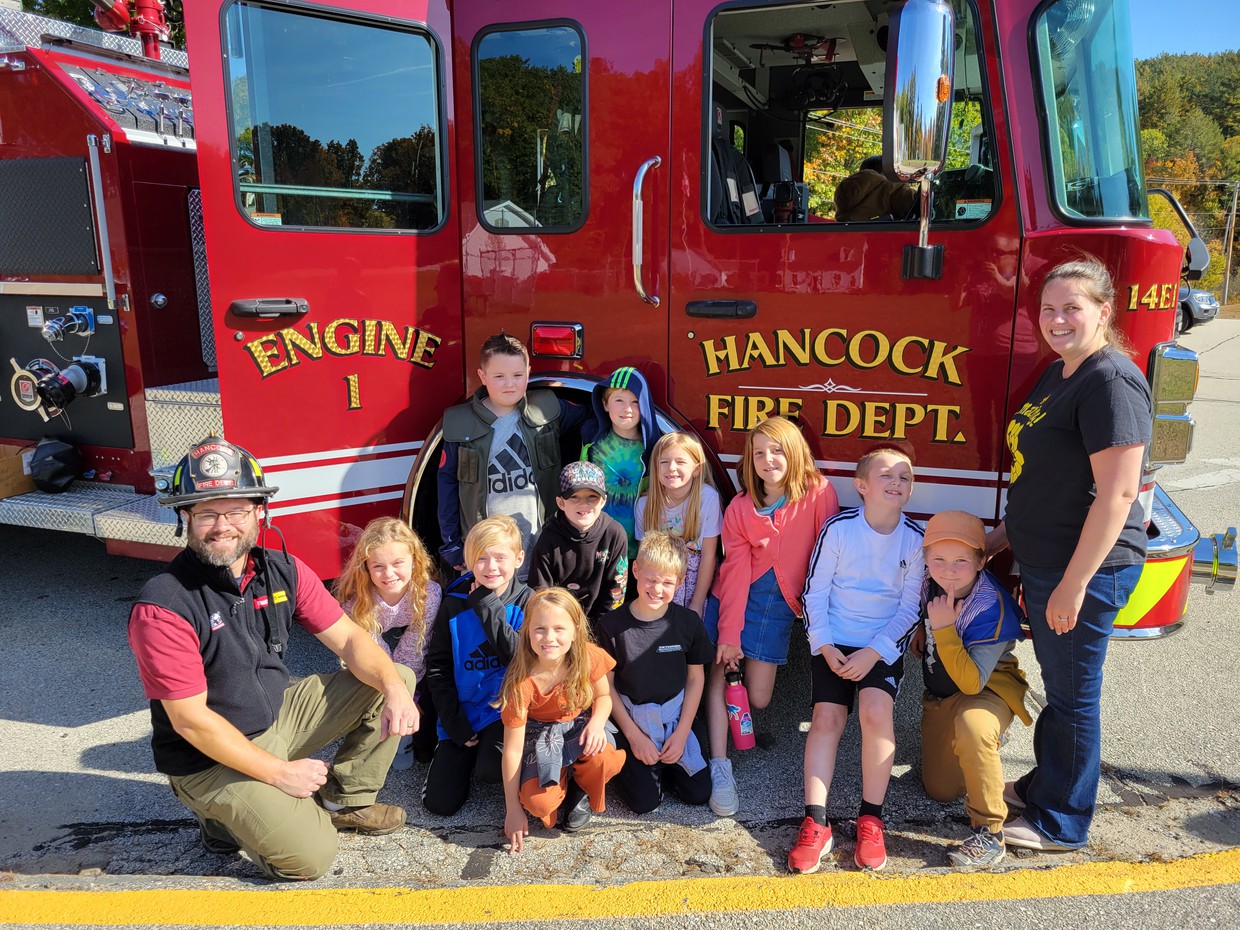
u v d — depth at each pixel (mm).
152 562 5305
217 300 3246
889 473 2900
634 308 3424
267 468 3404
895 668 2875
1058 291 2396
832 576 3000
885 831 2811
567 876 2602
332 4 3281
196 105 3162
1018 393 2984
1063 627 2449
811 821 2674
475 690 2996
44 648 4152
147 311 4168
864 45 3512
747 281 3242
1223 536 3072
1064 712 2592
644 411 3266
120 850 2736
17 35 4352
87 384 4250
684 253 3318
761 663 3291
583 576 3248
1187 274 3703
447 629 3033
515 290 3592
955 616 2750
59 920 2418
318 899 2500
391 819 2830
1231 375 13492
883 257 3062
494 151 3533
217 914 2438
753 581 3248
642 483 3457
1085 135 2988
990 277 2959
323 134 3371
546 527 3238
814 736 2852
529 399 3480
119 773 3170
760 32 3385
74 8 10766
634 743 2904
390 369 3586
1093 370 2373
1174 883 2533
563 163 3447
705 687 3477
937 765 2898
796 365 3229
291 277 3348
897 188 3221
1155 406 2941
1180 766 3160
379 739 2779
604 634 2980
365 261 3473
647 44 3264
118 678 3873
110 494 4297
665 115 3273
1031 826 2705
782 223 3215
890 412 3146
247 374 3320
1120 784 3047
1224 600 4789
